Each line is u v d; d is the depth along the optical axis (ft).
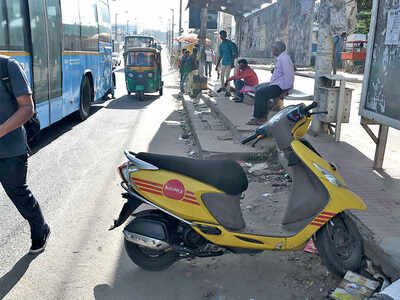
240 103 40.47
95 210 17.35
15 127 11.93
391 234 12.91
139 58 54.90
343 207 11.57
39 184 20.42
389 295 8.88
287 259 13.44
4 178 12.71
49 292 11.68
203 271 12.87
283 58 27.43
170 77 103.04
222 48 46.85
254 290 11.88
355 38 82.58
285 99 43.70
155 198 11.94
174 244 12.02
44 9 27.99
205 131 29.84
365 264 12.45
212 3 52.21
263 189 19.29
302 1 31.27
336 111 24.40
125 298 11.48
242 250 12.18
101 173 22.27
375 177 18.34
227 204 12.06
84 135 32.01
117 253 13.91
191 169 12.09
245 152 23.85
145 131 33.78
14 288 11.84
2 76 12.03
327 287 11.85
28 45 25.36
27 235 15.08
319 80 25.68
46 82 28.32
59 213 16.99
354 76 73.26
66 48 32.89
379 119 17.46
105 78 48.52
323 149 22.91
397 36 16.22
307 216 12.20
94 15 42.06
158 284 12.16
